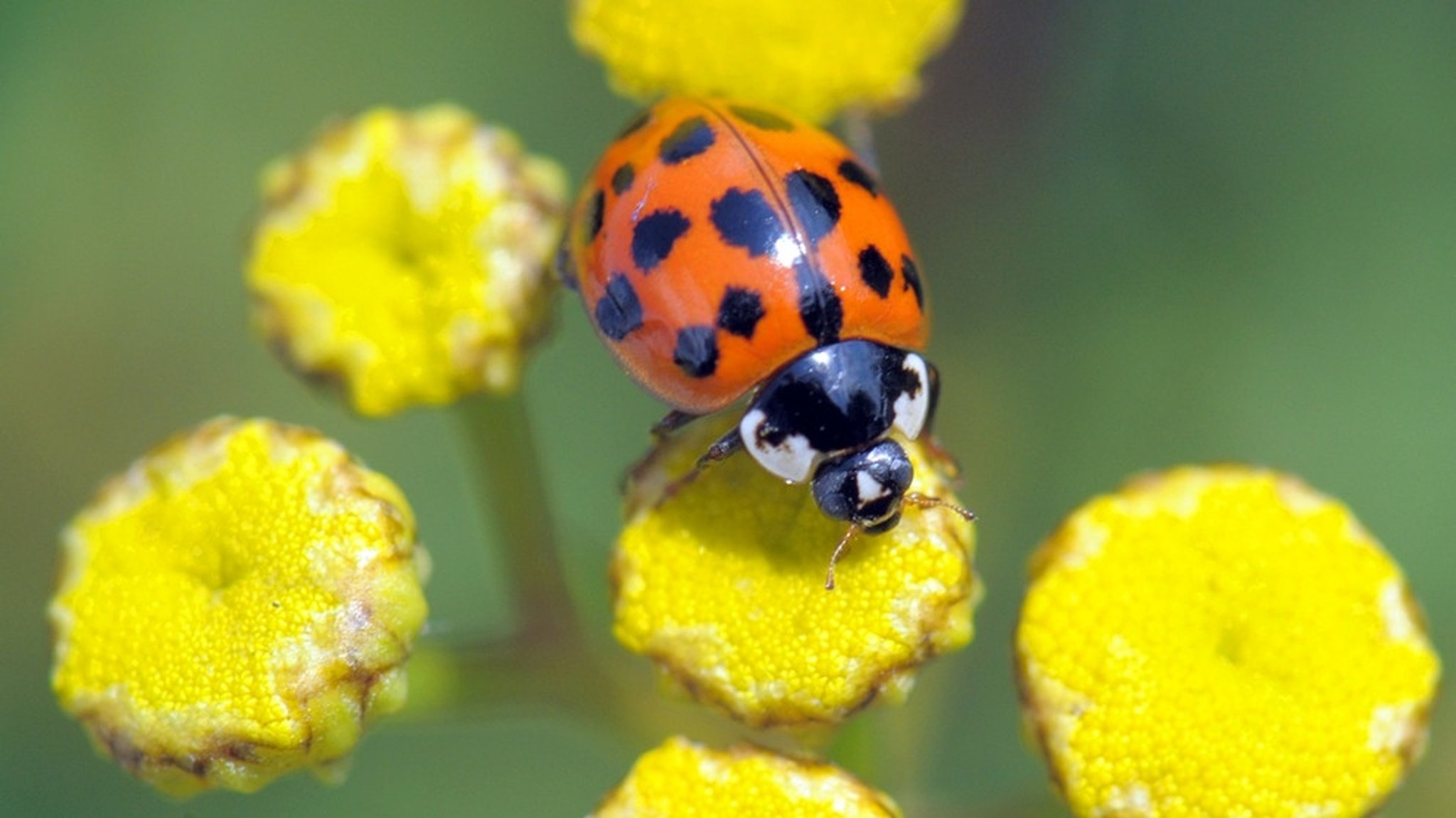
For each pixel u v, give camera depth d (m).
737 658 0.09
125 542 0.09
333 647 0.09
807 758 0.09
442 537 0.11
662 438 0.09
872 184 0.09
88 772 0.11
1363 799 0.09
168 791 0.09
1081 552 0.09
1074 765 0.09
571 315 0.11
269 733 0.09
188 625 0.09
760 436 0.09
